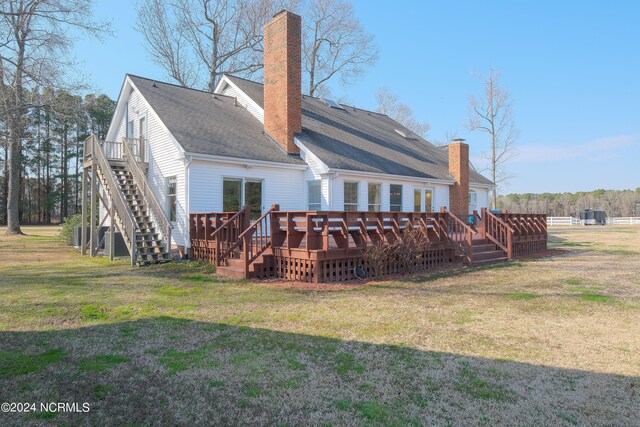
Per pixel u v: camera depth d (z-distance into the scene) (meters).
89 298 7.47
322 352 4.59
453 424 3.04
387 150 19.84
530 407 3.31
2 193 52.00
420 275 10.26
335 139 17.89
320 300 7.33
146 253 12.29
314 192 15.60
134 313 6.41
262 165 14.41
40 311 6.50
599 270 11.12
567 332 5.36
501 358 4.41
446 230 12.16
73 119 20.62
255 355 4.51
